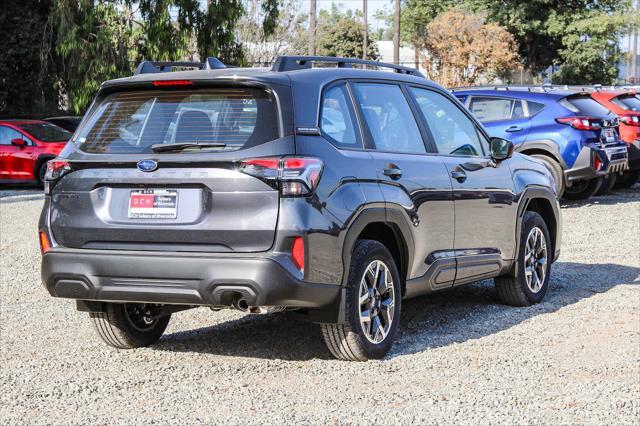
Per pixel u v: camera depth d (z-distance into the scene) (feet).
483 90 57.67
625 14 194.49
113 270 20.35
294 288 19.52
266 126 19.98
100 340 24.76
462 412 18.07
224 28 106.73
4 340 24.88
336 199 20.45
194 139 20.30
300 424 17.39
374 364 21.62
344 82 22.31
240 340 24.40
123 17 103.65
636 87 78.43
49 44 110.11
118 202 20.61
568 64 202.18
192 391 19.74
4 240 45.83
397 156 22.98
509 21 198.90
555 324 26.00
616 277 33.68
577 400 18.89
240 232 19.57
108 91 21.59
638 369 21.33
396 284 22.45
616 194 66.80
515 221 27.68
